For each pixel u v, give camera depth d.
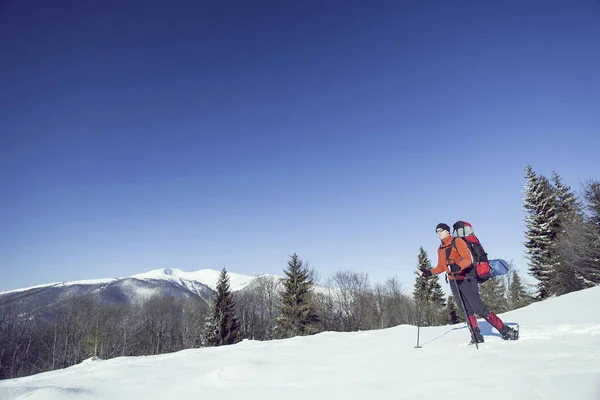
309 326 32.28
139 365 4.87
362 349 5.10
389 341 5.68
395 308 48.62
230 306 35.88
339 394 2.96
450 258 4.74
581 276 22.52
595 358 3.14
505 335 4.44
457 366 3.45
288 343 6.23
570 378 2.55
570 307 7.01
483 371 3.15
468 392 2.61
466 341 4.88
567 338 4.17
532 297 28.05
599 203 22.30
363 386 3.10
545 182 28.72
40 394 3.16
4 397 3.32
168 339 47.47
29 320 40.28
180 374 4.11
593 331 4.37
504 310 36.38
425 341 5.34
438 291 38.91
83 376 4.25
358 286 47.41
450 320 38.44
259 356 4.93
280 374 3.77
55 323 39.84
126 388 3.59
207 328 35.62
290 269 34.25
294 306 33.03
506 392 2.50
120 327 44.91
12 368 33.91
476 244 4.66
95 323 40.19
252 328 46.75
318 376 3.60
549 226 27.19
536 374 2.82
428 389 2.79
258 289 51.47
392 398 2.71
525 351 3.75
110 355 39.16
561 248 24.64
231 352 5.50
